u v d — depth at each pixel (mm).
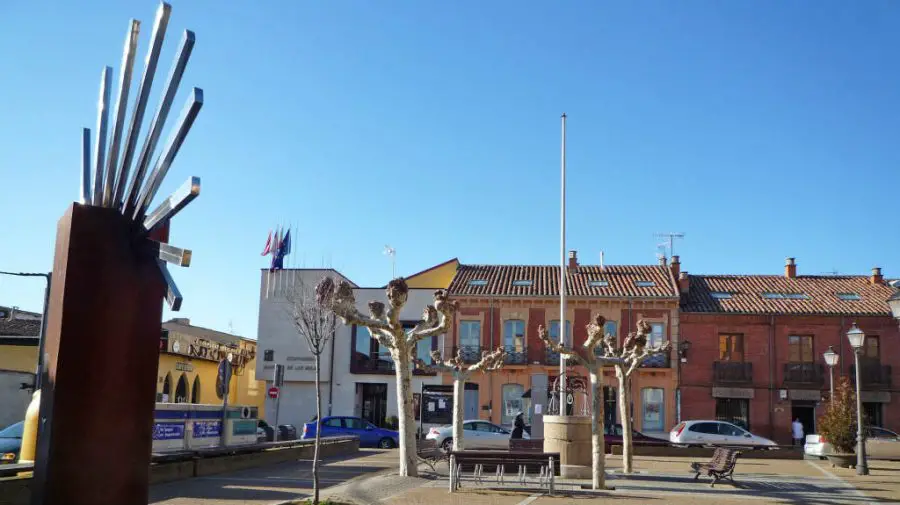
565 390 25312
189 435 19406
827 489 18031
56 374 8125
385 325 16141
